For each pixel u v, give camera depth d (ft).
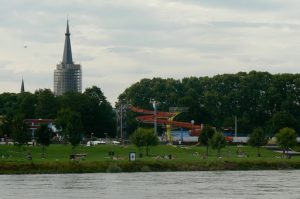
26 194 449.06
